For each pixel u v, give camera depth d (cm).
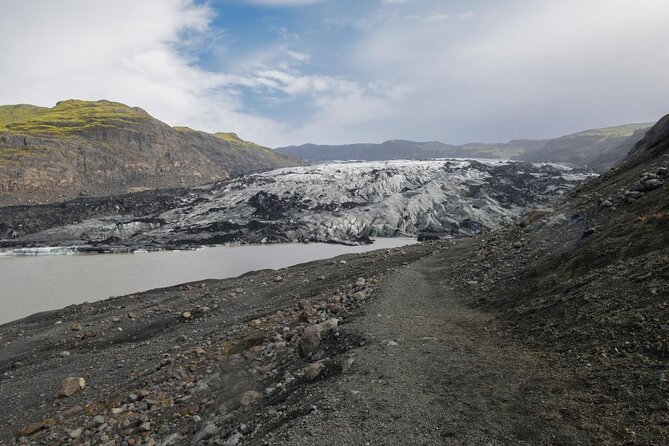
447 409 882
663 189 1748
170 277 6259
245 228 10594
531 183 12450
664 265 1178
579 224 2070
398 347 1258
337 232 10200
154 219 11450
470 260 2714
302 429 832
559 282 1541
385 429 817
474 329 1430
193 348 2167
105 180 16112
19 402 1906
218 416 1178
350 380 1054
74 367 2317
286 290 3275
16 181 13638
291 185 13400
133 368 2114
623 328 1032
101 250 8862
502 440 758
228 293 3491
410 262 3238
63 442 1378
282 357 1533
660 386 798
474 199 11175
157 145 19550
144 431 1298
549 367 1015
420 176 13825
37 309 4712
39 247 9119
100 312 3581
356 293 2184
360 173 14000
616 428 734
